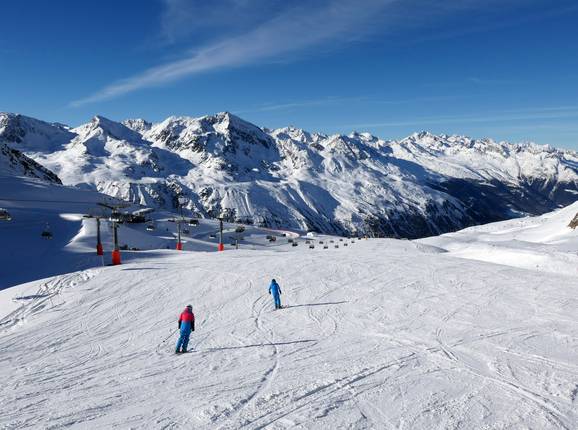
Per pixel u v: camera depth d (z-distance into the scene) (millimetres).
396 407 8961
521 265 43281
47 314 24719
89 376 13336
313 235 151750
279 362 13086
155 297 26469
